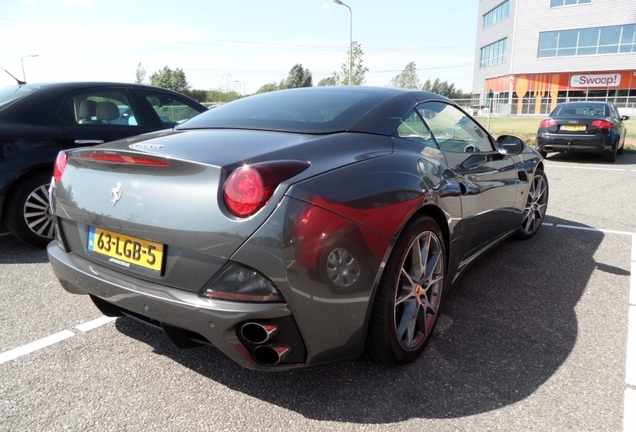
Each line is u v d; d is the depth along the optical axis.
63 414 1.88
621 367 2.21
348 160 1.98
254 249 1.64
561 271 3.48
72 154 2.20
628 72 34.25
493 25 42.59
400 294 2.13
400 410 1.91
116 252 1.98
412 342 2.22
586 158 10.70
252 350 1.75
